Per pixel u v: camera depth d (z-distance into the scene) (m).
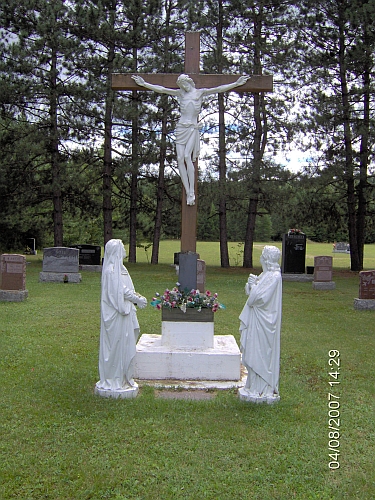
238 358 8.30
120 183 30.30
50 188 25.44
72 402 7.10
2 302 14.79
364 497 5.04
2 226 33.28
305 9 24.33
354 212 26.95
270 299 7.11
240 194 24.62
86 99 23.48
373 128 22.38
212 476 5.32
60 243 25.94
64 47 22.83
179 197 28.92
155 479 5.25
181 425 6.47
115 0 24.72
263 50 24.08
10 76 22.94
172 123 26.14
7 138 25.17
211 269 26.38
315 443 6.09
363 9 21.45
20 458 5.56
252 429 6.41
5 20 23.47
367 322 13.30
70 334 11.19
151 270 24.69
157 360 8.32
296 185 25.31
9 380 8.04
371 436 6.37
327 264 19.59
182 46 25.62
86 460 5.57
